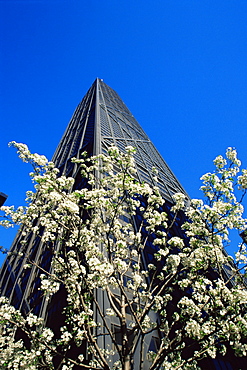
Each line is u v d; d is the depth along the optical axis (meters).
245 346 8.77
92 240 10.84
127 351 8.68
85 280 9.71
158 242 11.68
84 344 15.35
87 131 58.50
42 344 9.36
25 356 9.14
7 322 9.31
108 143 45.81
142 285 12.24
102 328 15.39
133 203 12.63
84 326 9.06
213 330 8.90
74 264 10.01
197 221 9.80
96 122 53.97
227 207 9.40
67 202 8.97
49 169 11.20
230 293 8.77
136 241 12.44
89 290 9.87
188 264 9.80
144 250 25.62
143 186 11.38
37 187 9.91
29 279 31.81
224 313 8.50
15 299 33.72
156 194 12.64
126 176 10.52
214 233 9.47
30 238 43.78
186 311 9.38
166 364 9.33
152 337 17.52
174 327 18.56
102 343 14.54
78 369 14.34
